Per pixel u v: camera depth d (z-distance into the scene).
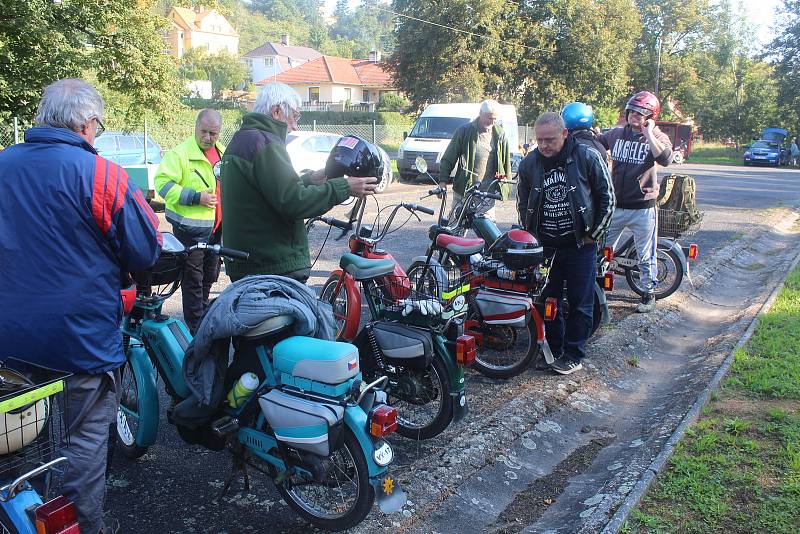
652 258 7.43
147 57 16.03
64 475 2.75
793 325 6.55
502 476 4.25
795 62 45.66
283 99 4.00
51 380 2.55
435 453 4.36
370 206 14.81
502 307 5.23
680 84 54.25
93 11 14.93
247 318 3.28
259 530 3.52
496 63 33.69
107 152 16.59
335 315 5.79
